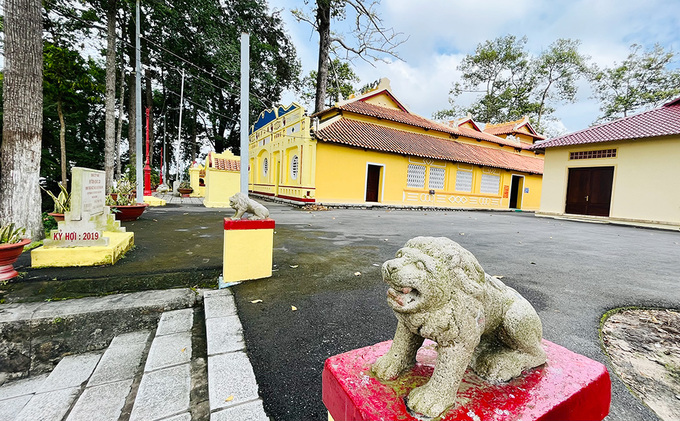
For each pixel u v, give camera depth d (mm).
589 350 2309
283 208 13062
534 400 1137
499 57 31781
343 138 14578
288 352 2246
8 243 3422
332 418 1333
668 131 10945
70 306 2883
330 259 4781
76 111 17562
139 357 2539
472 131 23141
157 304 3066
